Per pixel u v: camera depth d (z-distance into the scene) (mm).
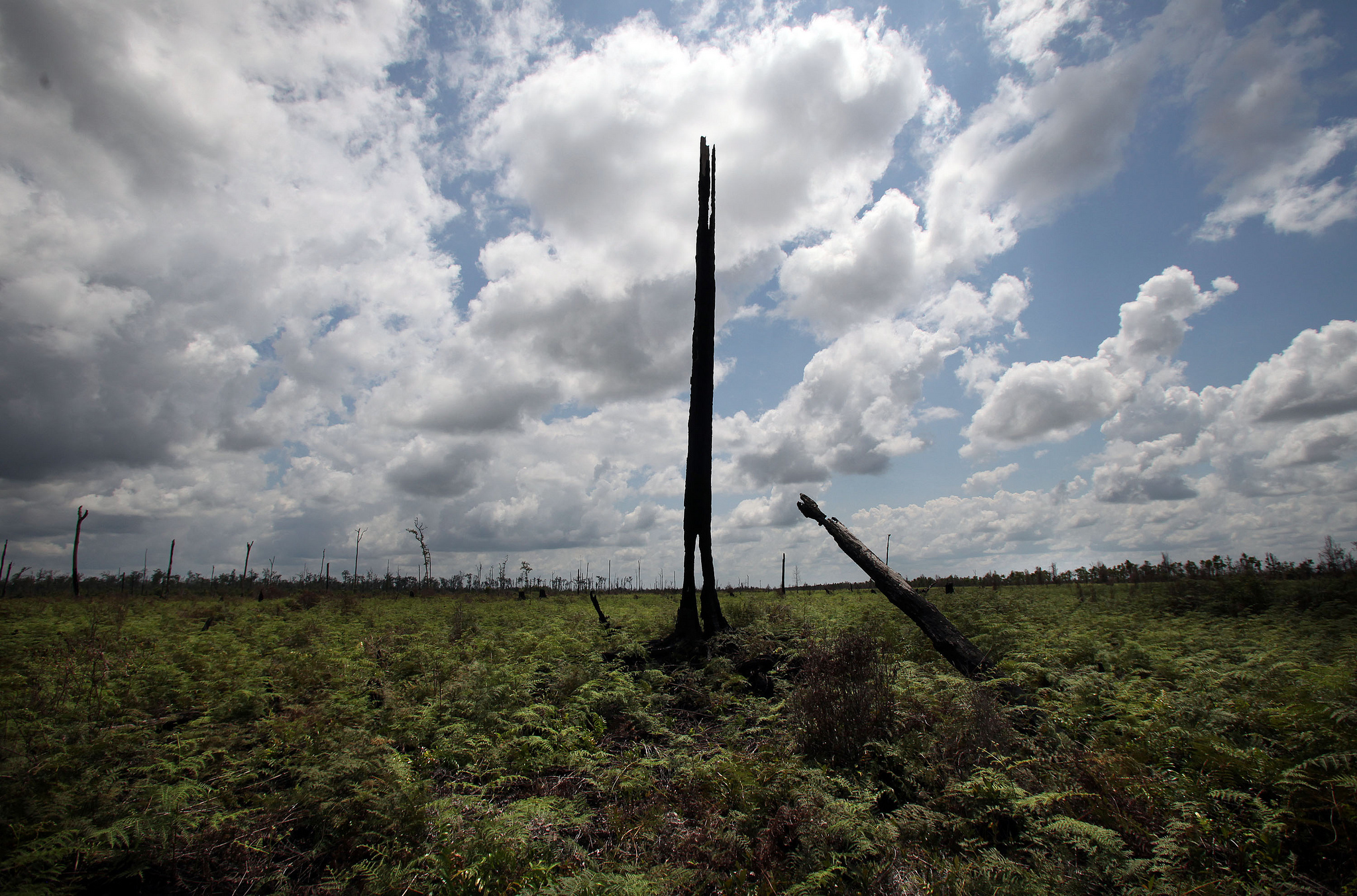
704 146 13844
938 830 4051
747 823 4367
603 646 11656
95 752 5344
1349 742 4051
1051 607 16547
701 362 13234
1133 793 4262
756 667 9391
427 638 13055
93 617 14398
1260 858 3531
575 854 3848
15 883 3613
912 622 11062
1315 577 19719
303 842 4453
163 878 4055
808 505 11586
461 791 5293
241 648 11492
